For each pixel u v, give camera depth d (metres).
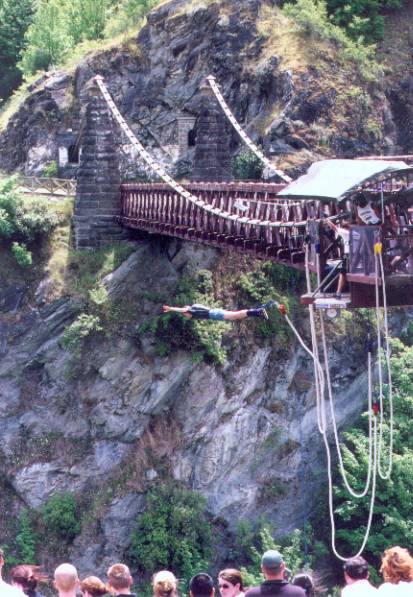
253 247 38.25
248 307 54.22
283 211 34.94
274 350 53.34
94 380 52.28
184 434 51.62
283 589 16.08
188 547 48.72
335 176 25.06
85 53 70.75
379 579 47.59
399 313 57.56
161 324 52.19
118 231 55.97
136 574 49.34
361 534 48.94
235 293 54.44
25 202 55.50
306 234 28.41
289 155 60.94
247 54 65.50
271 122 62.06
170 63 68.50
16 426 52.09
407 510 48.88
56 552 49.66
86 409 52.06
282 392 53.31
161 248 55.19
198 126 57.59
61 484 51.31
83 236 55.47
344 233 26.25
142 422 51.88
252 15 66.69
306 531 50.78
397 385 53.25
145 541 49.28
